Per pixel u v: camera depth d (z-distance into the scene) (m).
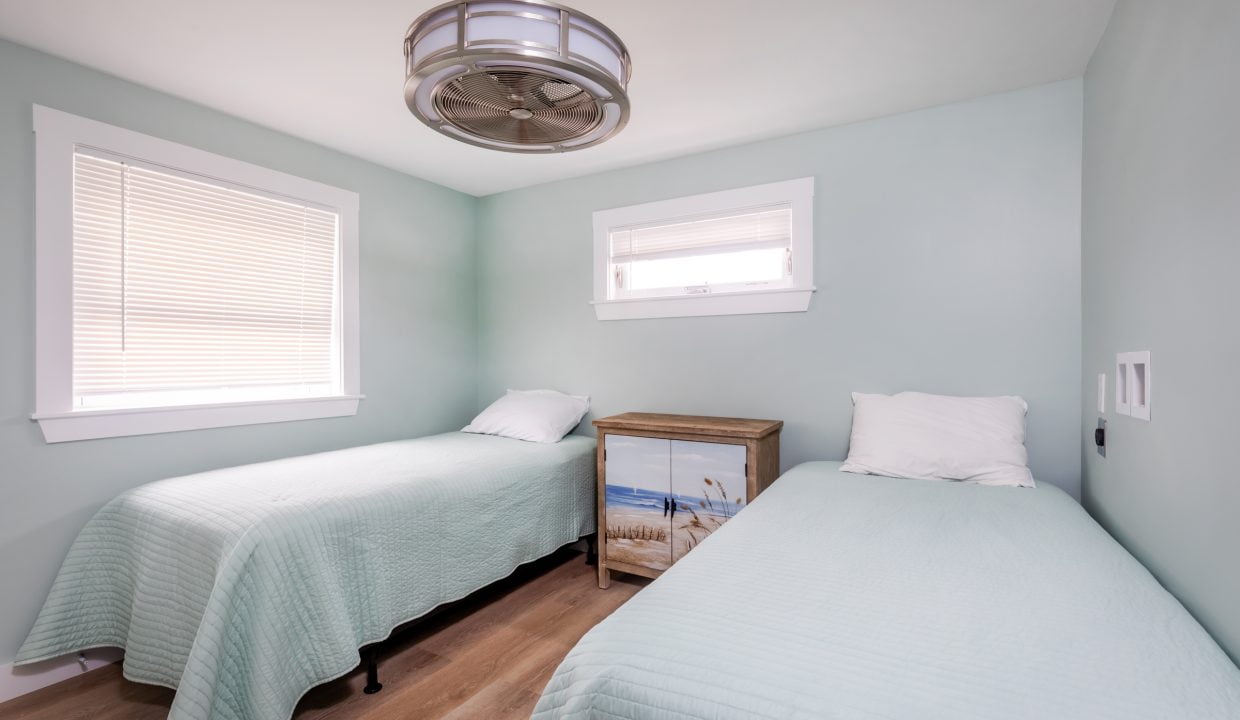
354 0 1.68
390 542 1.94
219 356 2.48
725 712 0.72
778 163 2.77
